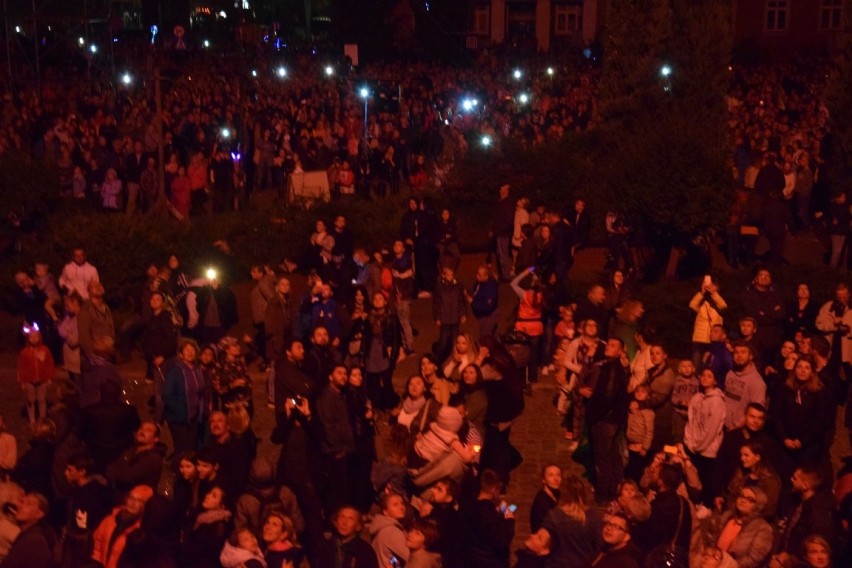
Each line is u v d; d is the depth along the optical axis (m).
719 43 21.97
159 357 13.74
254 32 60.53
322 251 18.58
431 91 42.19
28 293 17.14
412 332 18.38
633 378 12.91
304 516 10.84
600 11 63.91
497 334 18.06
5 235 21.77
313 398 11.66
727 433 11.41
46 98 36.66
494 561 9.50
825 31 55.38
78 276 17.59
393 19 57.00
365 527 11.59
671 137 18.83
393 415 13.08
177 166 25.31
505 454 12.46
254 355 17.23
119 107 37.50
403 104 36.41
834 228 20.31
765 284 14.77
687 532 9.24
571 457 13.67
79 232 19.59
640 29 23.00
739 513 9.44
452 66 55.44
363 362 14.81
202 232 20.98
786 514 10.93
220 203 26.30
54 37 45.88
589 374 12.73
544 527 9.24
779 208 19.95
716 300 14.73
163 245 19.73
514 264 20.77
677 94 22.34
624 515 9.14
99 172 26.41
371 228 22.84
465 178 24.27
